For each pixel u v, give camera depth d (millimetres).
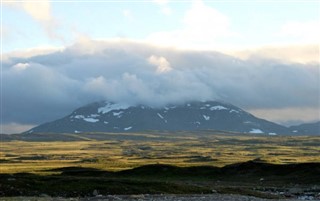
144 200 68625
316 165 131625
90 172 140125
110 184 83500
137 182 87188
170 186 86250
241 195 82312
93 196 75438
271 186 112312
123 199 69625
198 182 121438
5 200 64188
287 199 81625
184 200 70062
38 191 76312
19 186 76625
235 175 136000
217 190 87938
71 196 75688
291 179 124625
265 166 137875
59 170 159875
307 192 98312
